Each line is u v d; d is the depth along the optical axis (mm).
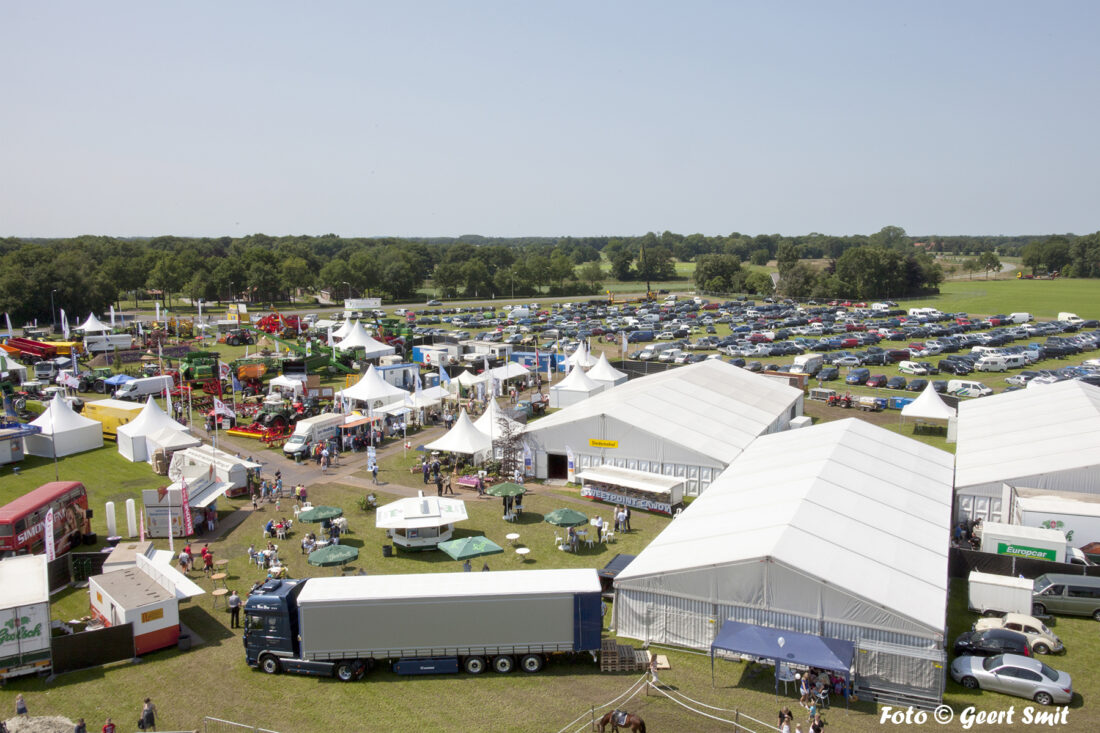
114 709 25391
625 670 27734
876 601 26188
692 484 48969
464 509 41312
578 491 50531
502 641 27156
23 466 55781
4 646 26906
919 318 152000
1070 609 32219
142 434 57562
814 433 49875
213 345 119688
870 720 24219
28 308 147500
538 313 170875
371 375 70688
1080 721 24234
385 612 26891
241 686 26891
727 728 23703
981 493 41469
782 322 149750
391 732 23781
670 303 192875
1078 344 111750
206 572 37219
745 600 28297
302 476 53812
